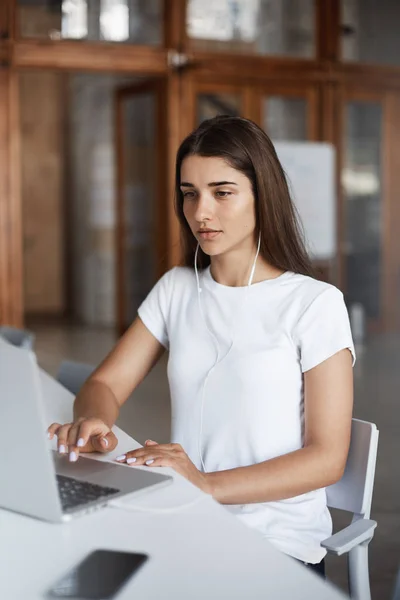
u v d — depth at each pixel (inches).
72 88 439.5
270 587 40.6
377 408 217.3
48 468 49.4
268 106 343.9
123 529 48.8
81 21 313.3
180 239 78.5
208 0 330.0
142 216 340.5
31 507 51.1
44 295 456.1
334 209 357.1
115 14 317.4
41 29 308.7
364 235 365.1
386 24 358.9
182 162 70.6
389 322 372.2
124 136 348.2
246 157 68.4
